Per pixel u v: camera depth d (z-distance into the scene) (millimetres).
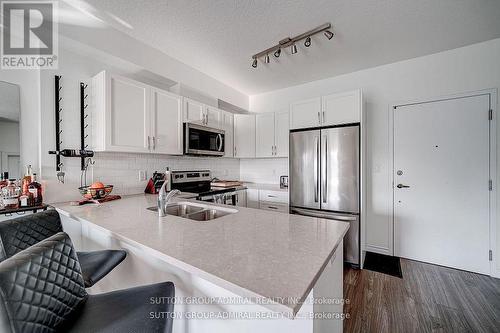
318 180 2668
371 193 2840
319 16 1853
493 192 2213
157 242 929
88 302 818
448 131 2424
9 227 1049
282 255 800
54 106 1802
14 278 574
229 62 2680
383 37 2164
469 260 2318
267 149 3521
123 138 1971
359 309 1711
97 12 1778
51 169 1792
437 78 2475
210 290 958
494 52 2211
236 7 1745
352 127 2480
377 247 2807
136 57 2164
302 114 2848
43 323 633
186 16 1850
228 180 3729
